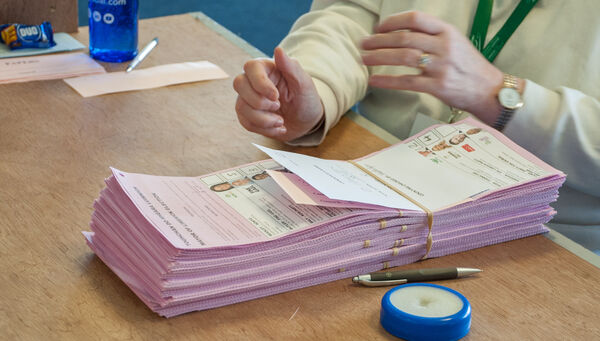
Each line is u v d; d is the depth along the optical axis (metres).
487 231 0.88
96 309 0.70
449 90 1.07
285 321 0.71
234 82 1.05
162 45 1.45
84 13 3.58
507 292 0.80
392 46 1.03
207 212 0.77
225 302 0.72
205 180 0.85
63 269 0.75
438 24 1.03
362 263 0.80
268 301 0.74
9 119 1.08
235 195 0.82
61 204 0.87
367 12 1.42
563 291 0.81
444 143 0.99
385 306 0.71
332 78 1.17
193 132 1.11
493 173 0.91
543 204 0.92
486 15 1.32
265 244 0.72
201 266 0.68
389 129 1.40
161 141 1.07
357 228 0.78
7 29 1.34
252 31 3.71
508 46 1.31
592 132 1.14
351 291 0.77
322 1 1.49
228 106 1.22
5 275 0.73
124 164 0.99
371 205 0.80
